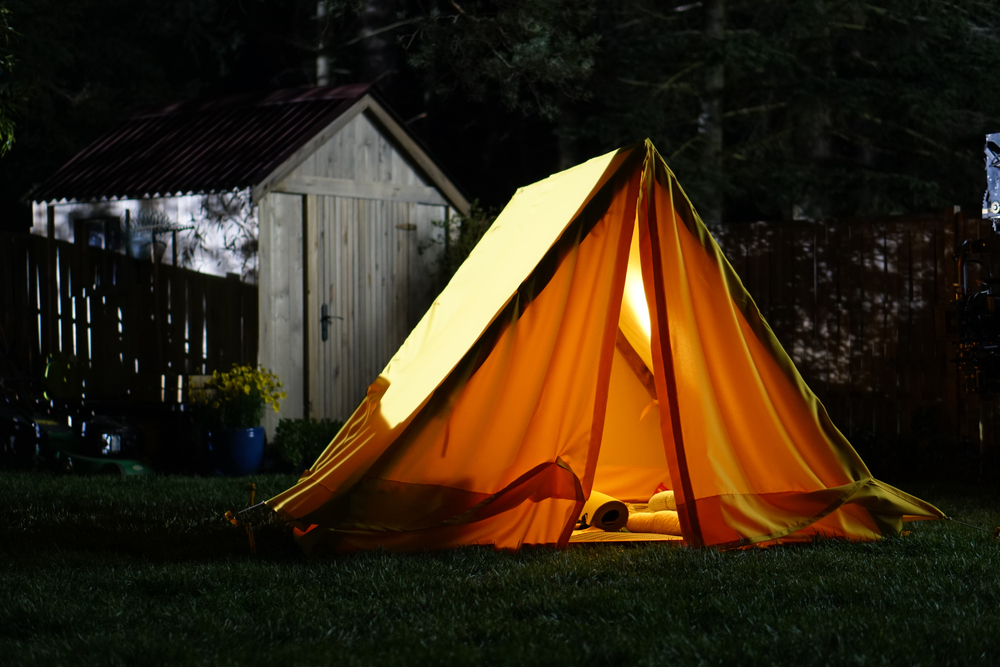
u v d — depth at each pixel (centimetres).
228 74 2261
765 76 1794
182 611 496
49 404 1154
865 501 671
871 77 1788
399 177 1332
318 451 1138
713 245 662
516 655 426
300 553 639
